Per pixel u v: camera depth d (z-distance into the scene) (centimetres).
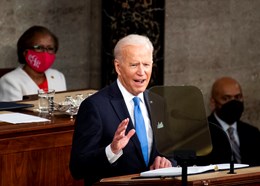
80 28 1930
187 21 2036
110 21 1905
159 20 1944
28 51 1580
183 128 932
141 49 991
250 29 2145
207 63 2088
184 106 933
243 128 1543
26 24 1848
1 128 1156
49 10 1880
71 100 1287
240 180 846
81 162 969
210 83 2103
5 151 1158
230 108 1521
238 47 2131
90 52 1958
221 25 2092
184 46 2042
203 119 930
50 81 1612
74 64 1936
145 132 1016
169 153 930
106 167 972
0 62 1822
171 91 938
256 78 2178
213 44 2089
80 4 1920
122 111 1006
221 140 1432
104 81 1936
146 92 1024
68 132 1223
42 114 1272
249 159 1538
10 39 1828
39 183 1204
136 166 1001
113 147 942
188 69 2059
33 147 1188
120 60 998
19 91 1570
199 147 930
